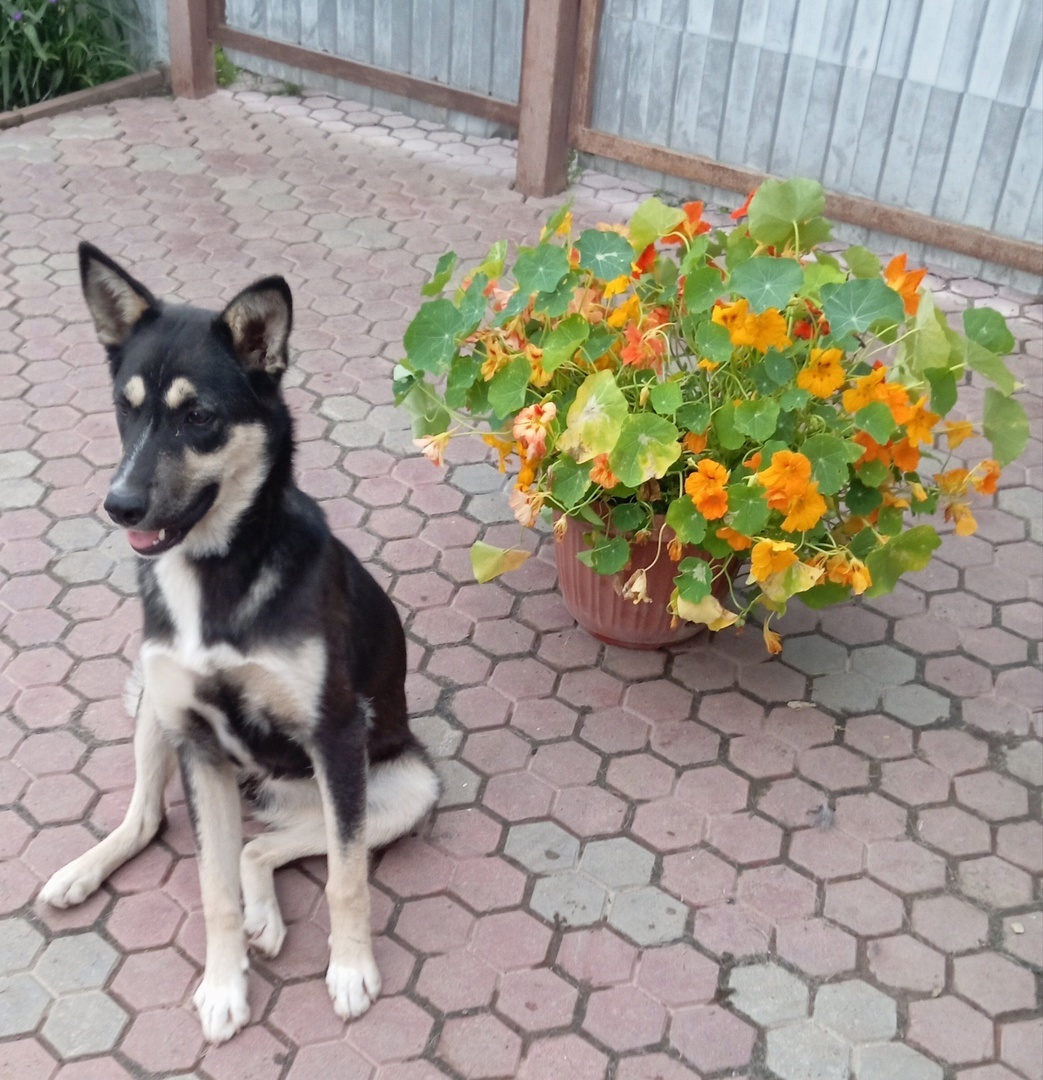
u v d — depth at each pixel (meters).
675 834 1.25
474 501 1.69
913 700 1.40
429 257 2.24
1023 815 1.28
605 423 1.18
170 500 1.00
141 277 2.12
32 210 2.34
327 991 1.10
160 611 1.06
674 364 1.36
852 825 1.26
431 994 1.10
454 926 1.16
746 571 1.44
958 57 2.08
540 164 2.43
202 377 1.01
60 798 1.27
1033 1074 1.06
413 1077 1.04
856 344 1.28
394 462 1.75
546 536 1.63
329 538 1.12
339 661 1.07
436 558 1.59
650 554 1.31
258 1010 1.08
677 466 1.26
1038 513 1.68
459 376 1.29
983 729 1.37
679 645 1.47
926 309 1.19
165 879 1.19
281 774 1.18
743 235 1.34
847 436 1.25
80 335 1.99
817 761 1.33
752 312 1.18
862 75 2.18
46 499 1.65
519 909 1.17
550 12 2.26
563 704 1.39
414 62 2.74
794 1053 1.07
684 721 1.37
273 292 1.02
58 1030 1.07
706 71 2.35
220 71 2.93
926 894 1.20
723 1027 1.08
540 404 1.24
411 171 2.58
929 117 2.15
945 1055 1.07
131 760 1.31
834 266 1.29
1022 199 2.12
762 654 1.46
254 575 1.04
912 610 1.52
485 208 2.43
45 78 2.84
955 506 1.32
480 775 1.31
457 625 1.49
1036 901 1.19
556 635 1.48
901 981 1.12
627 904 1.18
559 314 1.24
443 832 1.25
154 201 2.40
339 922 1.08
